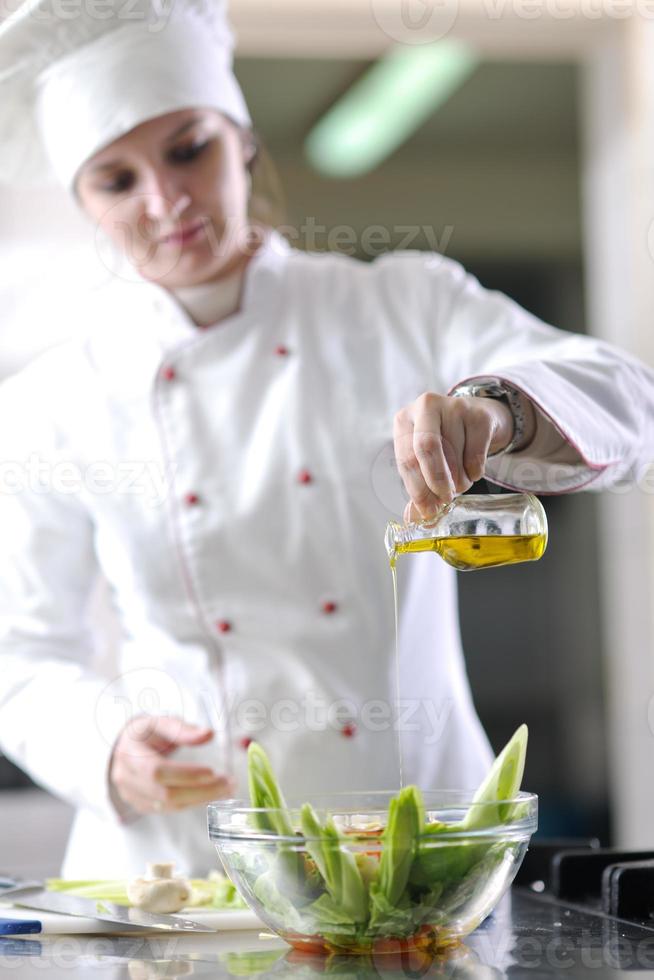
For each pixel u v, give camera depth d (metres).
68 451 1.64
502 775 0.86
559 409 1.12
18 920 1.00
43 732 1.49
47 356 1.75
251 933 0.99
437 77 4.01
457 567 1.02
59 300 2.48
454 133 4.46
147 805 1.37
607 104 3.46
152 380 1.64
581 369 1.23
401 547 1.05
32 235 2.48
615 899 1.02
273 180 1.80
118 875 1.50
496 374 1.14
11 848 3.10
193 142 1.54
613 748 3.49
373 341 1.65
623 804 3.43
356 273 1.70
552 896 1.14
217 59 1.61
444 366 1.63
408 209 4.62
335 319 1.66
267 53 3.50
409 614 1.56
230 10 3.22
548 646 4.75
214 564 1.58
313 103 4.20
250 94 4.11
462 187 4.62
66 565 1.68
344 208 4.59
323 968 0.81
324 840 0.82
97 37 1.49
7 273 2.47
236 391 1.62
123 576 1.62
